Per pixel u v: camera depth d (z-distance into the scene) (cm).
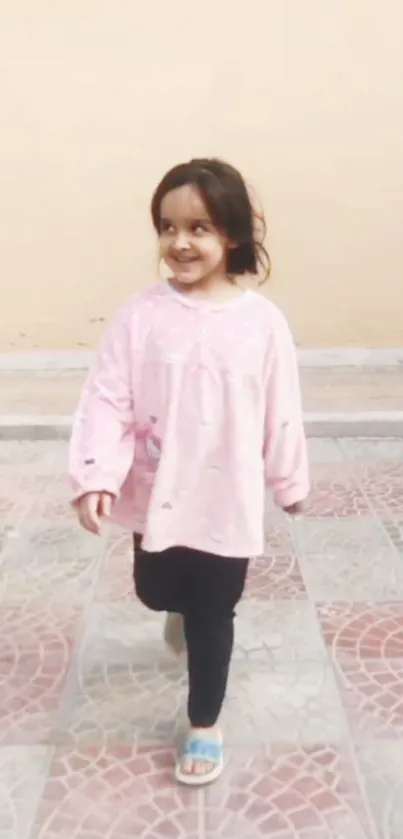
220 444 152
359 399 390
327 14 394
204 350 149
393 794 165
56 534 278
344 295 434
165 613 229
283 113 408
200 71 402
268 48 398
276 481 167
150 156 414
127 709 191
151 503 153
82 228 425
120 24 395
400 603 233
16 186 419
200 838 154
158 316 153
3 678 202
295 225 424
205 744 169
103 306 437
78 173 417
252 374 151
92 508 150
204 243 148
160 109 407
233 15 394
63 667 206
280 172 416
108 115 408
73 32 396
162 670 204
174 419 151
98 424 154
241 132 411
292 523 283
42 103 406
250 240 156
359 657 208
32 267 431
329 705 191
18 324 440
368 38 397
